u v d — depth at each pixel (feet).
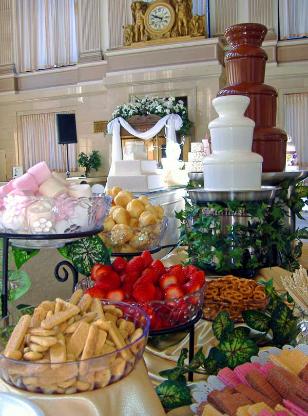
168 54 30.91
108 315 2.71
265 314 3.71
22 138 37.24
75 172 35.58
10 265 4.68
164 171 15.02
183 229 5.38
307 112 30.53
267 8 30.58
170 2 31.01
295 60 30.50
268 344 3.60
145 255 3.67
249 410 2.18
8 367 2.29
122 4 33.30
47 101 36.11
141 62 31.55
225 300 3.87
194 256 5.14
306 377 2.47
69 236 3.35
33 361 2.30
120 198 5.08
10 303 4.32
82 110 35.06
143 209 4.85
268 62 30.76
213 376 2.67
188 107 30.76
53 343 2.33
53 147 36.47
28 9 36.11
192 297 3.18
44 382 2.23
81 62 34.55
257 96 5.65
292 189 5.72
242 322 3.84
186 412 2.76
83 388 2.27
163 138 28.66
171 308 3.11
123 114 29.04
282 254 5.46
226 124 4.76
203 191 4.79
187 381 3.16
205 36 30.81
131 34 31.96
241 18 31.14
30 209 3.30
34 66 36.37
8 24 36.55
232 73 5.83
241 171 4.75
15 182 3.51
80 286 3.63
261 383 2.45
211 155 4.95
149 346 3.70
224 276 4.61
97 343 2.37
